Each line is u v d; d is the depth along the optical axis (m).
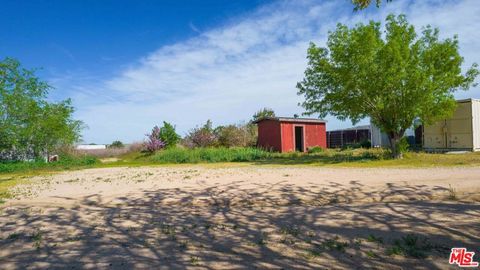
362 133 29.67
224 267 3.72
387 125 15.29
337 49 14.70
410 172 10.41
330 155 20.17
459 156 14.95
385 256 3.85
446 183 8.11
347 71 14.49
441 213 5.57
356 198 7.19
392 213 5.71
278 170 12.77
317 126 27.27
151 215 6.48
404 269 3.49
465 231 4.60
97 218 6.36
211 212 6.60
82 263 3.99
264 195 7.78
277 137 25.47
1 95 17.42
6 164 17.53
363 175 10.14
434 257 3.75
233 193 8.15
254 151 21.30
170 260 3.99
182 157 20.67
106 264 3.93
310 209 6.42
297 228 5.16
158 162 21.09
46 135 19.45
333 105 15.51
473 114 17.73
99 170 16.42
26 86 18.47
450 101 14.20
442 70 14.22
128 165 19.48
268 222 5.63
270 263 3.79
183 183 10.12
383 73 13.82
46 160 20.30
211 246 4.48
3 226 5.96
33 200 8.34
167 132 28.17
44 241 4.96
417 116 15.05
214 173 12.52
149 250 4.39
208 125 29.36
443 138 18.92
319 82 15.93
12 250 4.56
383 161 14.37
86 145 28.45
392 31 14.82
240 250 4.28
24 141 18.75
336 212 6.03
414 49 14.41
